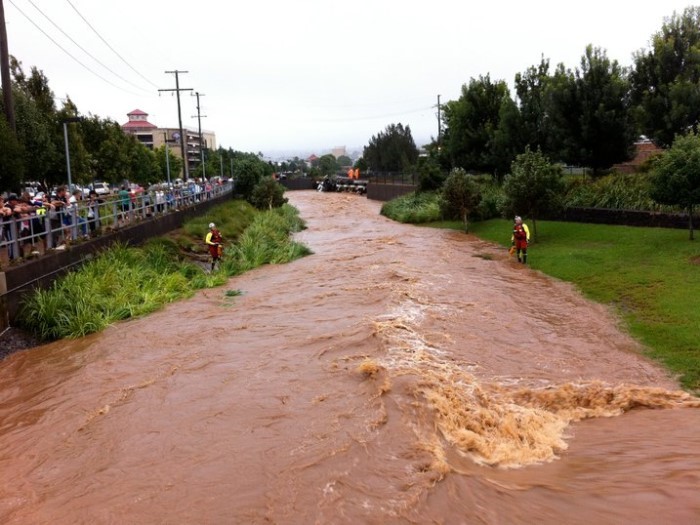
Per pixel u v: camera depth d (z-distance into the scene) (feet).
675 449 22.86
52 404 32.48
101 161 120.67
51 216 53.01
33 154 72.69
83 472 24.72
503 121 114.42
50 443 27.76
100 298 50.65
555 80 93.45
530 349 38.42
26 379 36.58
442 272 65.21
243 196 175.01
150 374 36.24
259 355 38.68
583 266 60.54
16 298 44.42
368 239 100.48
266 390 32.40
